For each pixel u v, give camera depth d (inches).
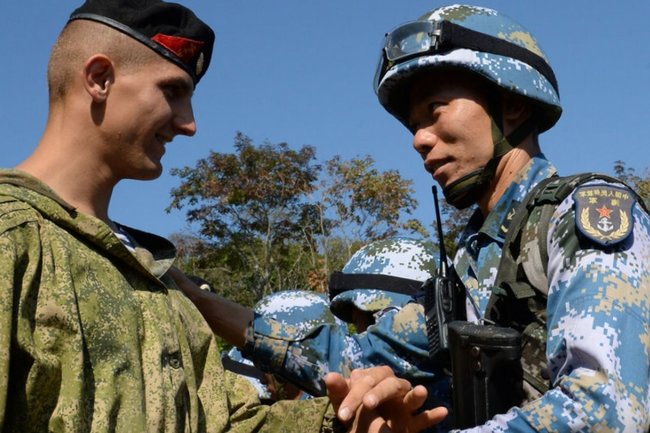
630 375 94.7
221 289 922.7
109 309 93.6
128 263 99.9
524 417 97.5
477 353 108.9
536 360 108.5
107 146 101.2
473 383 109.3
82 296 92.0
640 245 102.3
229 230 923.4
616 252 100.7
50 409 87.2
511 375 109.3
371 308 155.0
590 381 94.7
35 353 85.7
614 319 96.6
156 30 102.7
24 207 91.5
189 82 105.5
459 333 110.9
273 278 915.4
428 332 126.7
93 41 100.5
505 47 122.7
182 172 935.7
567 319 100.0
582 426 94.2
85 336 90.9
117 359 92.2
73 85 100.4
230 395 115.5
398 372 135.2
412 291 156.2
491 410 108.4
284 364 139.1
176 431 95.8
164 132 104.6
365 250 166.4
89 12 101.7
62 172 100.0
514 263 112.2
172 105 104.7
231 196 909.2
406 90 129.6
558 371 101.6
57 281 90.1
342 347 139.7
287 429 117.3
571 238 103.6
